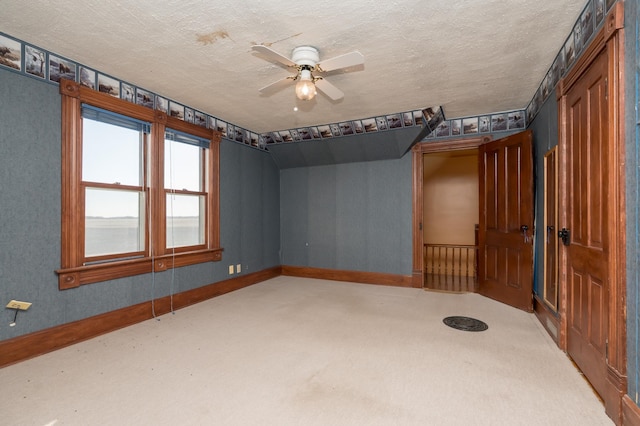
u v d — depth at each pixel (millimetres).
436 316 3465
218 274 4410
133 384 2078
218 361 2406
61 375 2195
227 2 2000
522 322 3252
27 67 2500
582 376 2156
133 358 2461
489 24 2240
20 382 2102
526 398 1909
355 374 2205
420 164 4828
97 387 2041
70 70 2771
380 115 4418
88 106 2906
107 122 3096
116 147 3201
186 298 3881
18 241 2457
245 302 4051
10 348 2369
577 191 2281
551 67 2881
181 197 3963
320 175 5625
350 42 2486
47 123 2627
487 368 2281
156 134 3525
